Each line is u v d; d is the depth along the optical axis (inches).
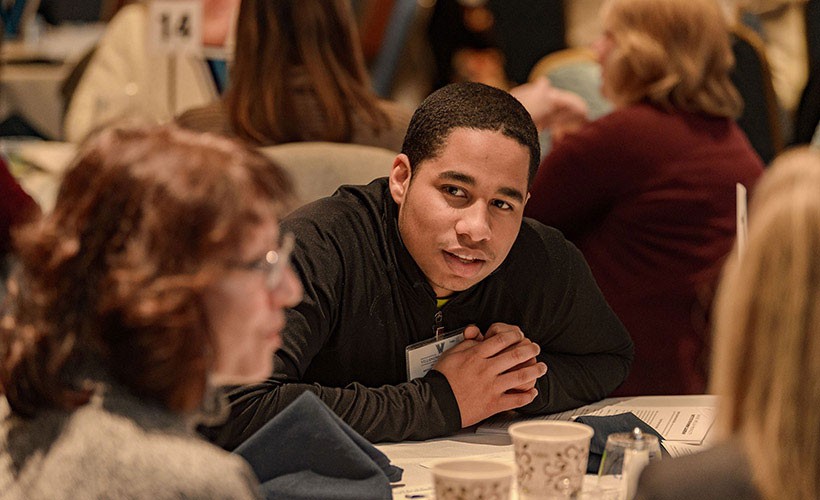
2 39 210.8
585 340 104.7
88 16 233.6
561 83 192.1
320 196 122.2
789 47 213.2
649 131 139.9
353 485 70.8
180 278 50.8
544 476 68.1
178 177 51.9
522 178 88.4
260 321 54.4
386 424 89.7
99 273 51.6
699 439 90.7
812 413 50.2
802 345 50.3
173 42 173.6
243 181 53.3
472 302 97.3
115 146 53.5
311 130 138.8
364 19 254.4
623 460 69.0
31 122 205.3
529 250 100.7
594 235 144.9
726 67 143.4
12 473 53.4
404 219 91.3
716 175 139.8
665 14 140.4
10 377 53.9
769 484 50.6
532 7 243.9
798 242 50.5
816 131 185.9
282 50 136.9
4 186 136.6
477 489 61.6
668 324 140.6
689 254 139.3
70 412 53.1
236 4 169.0
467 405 92.3
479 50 249.0
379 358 95.3
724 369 52.9
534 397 95.4
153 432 51.3
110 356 51.4
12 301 55.4
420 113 90.5
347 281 92.7
